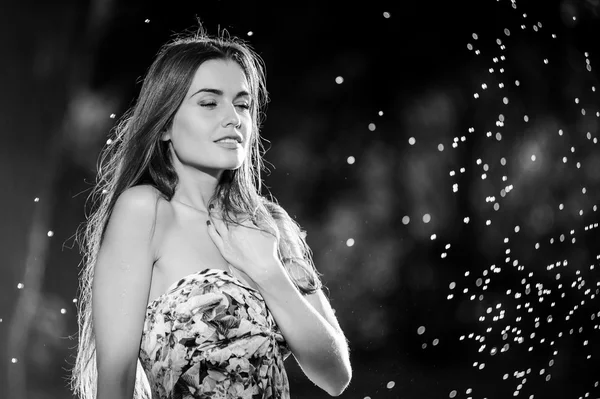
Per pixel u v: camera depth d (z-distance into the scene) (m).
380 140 47.44
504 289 31.48
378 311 39.03
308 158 48.75
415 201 45.47
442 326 35.31
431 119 45.62
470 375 29.44
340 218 47.94
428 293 40.09
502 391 26.56
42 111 17.73
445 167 43.81
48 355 26.72
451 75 44.28
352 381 28.41
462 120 43.19
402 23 45.34
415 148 46.00
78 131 35.47
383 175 47.28
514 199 40.22
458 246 41.38
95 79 37.31
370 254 45.00
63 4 17.55
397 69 46.53
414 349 34.69
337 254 45.88
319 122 48.22
